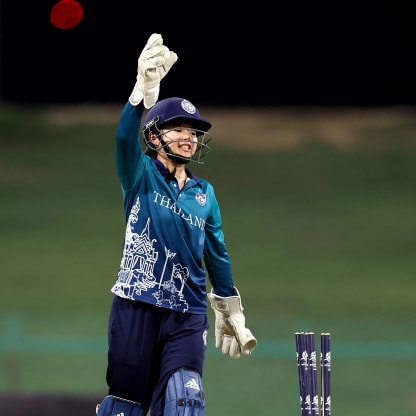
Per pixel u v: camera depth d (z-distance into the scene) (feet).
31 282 344.90
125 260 81.76
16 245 383.86
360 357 235.81
